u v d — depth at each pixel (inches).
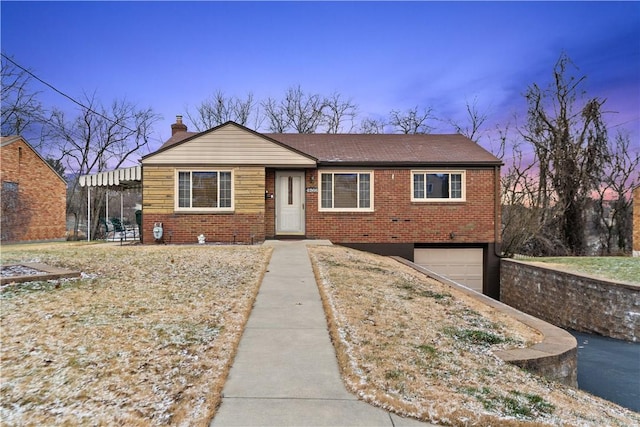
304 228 542.6
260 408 122.0
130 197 1430.9
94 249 448.1
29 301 224.1
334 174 544.4
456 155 563.8
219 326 196.5
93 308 215.0
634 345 337.4
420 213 543.2
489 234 546.0
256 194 529.0
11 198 770.8
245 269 332.8
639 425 137.6
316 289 274.4
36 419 111.6
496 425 117.3
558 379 186.5
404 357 166.7
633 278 392.8
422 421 117.3
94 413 115.3
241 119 1283.2
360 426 113.3
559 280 427.2
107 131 1140.5
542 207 810.2
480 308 268.4
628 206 842.8
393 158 549.0
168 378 139.6
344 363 156.3
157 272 314.2
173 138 625.6
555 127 845.8
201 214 525.7
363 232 542.3
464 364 165.5
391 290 287.6
